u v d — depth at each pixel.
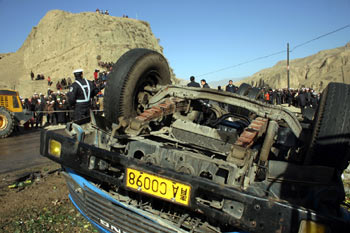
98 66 53.38
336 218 1.82
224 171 2.46
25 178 4.86
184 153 2.68
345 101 2.49
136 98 3.92
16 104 10.68
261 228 1.96
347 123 2.45
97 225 2.75
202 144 3.09
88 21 61.50
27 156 6.63
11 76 69.38
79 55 56.88
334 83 2.63
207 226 2.43
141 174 2.35
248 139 2.55
